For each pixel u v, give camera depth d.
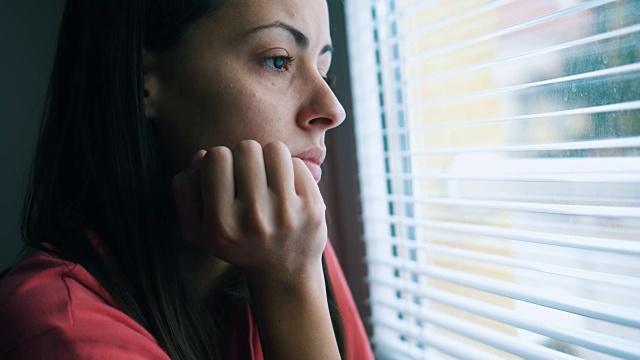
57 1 1.12
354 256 0.94
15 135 1.11
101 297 0.48
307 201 0.48
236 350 0.66
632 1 0.52
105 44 0.54
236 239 0.47
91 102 0.55
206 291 0.68
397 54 0.81
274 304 0.48
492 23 0.66
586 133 0.57
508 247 0.67
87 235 0.53
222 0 0.50
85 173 0.56
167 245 0.56
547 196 0.61
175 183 0.50
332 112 0.53
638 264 0.53
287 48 0.52
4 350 0.40
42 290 0.43
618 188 0.53
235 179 0.47
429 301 0.84
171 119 0.55
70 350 0.38
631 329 0.55
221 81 0.51
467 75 0.71
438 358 0.80
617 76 0.53
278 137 0.53
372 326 0.94
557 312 0.62
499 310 0.65
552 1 0.58
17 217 1.12
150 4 0.53
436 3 0.69
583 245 0.51
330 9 0.88
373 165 0.89
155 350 0.44
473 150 0.63
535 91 0.62
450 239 0.77
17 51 1.09
